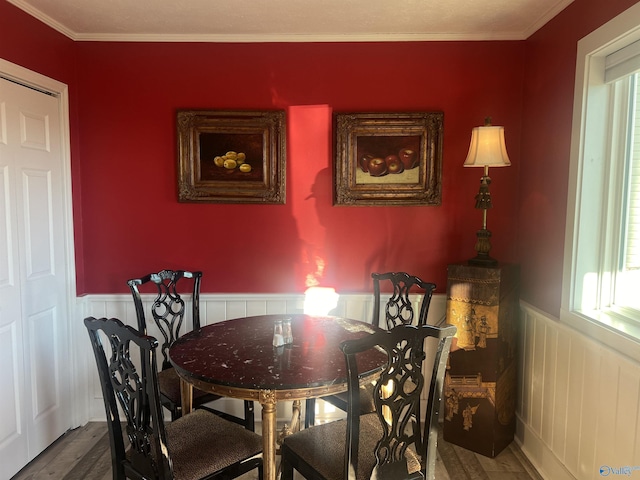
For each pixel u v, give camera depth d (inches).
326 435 71.4
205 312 114.7
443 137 110.8
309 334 86.5
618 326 74.2
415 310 114.5
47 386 102.3
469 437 101.9
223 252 114.7
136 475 66.3
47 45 99.8
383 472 62.1
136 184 113.0
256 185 111.7
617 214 82.5
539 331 97.0
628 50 74.8
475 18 99.3
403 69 110.7
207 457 66.5
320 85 111.0
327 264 115.0
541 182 99.3
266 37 109.2
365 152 111.1
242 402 115.3
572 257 85.1
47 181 101.6
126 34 108.5
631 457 67.7
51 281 103.1
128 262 114.6
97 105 111.0
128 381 62.8
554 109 93.7
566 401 85.8
